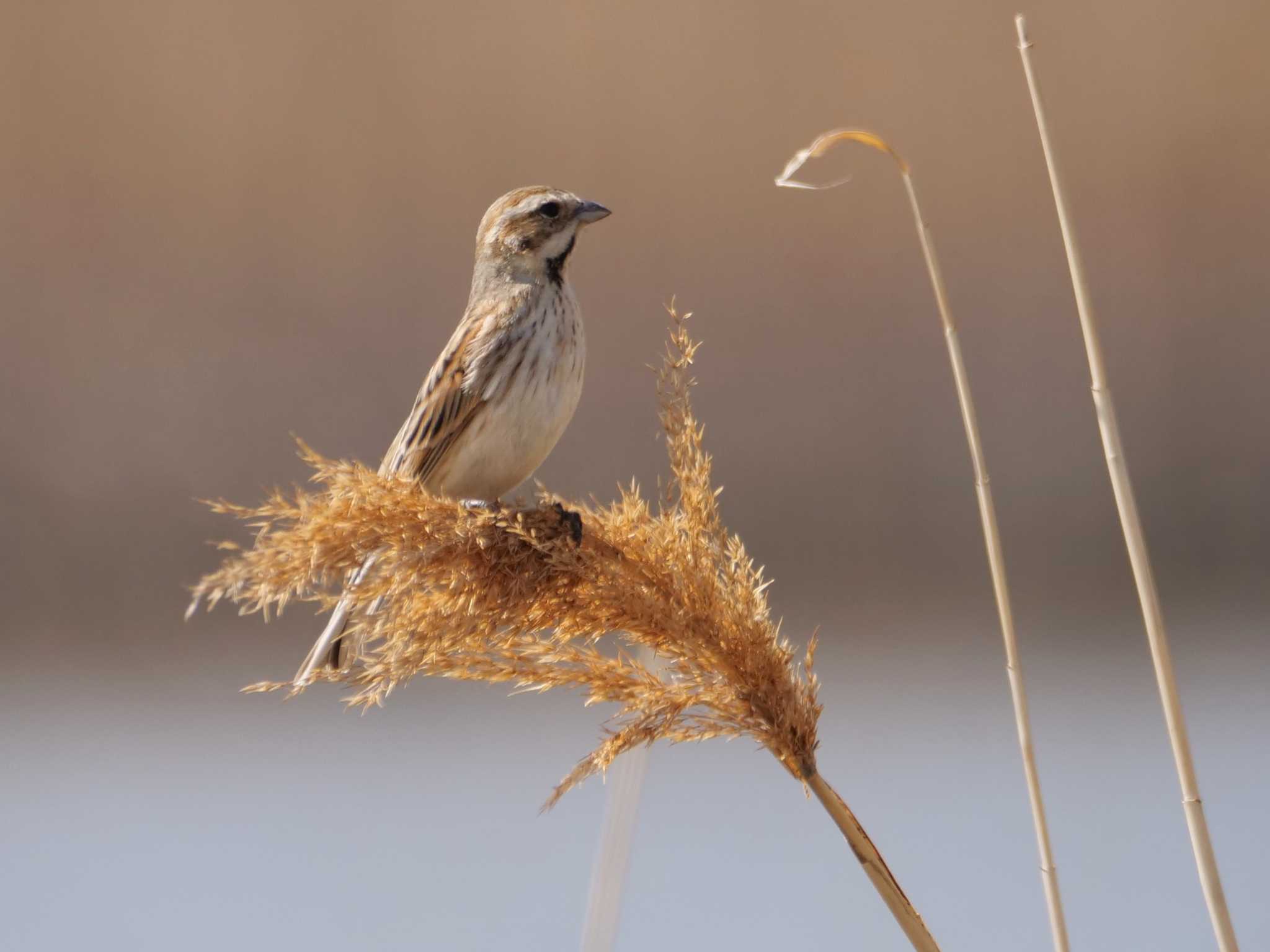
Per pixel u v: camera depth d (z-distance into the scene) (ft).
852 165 54.13
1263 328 54.39
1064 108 54.80
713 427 53.78
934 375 54.24
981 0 54.34
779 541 53.83
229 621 50.47
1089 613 49.78
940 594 51.90
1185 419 54.54
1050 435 54.29
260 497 51.98
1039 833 14.84
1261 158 54.39
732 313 53.93
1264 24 54.24
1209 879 13.56
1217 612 49.26
